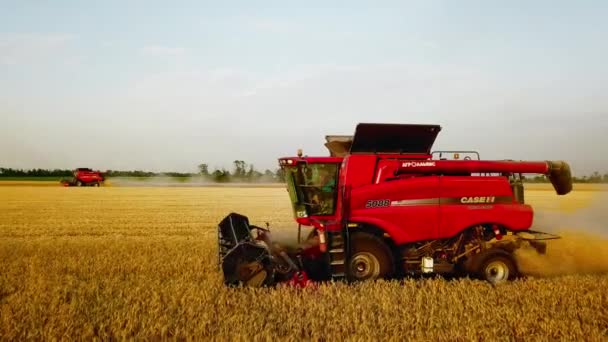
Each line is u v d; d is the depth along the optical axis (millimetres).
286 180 10727
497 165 10219
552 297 7621
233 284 7965
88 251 12078
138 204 30203
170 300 7395
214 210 25938
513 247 10117
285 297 7355
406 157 10250
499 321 6613
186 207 28031
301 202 10398
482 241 9938
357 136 9883
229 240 10258
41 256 11336
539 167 10445
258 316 6590
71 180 60000
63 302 7395
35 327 6340
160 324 6324
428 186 9836
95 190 49188
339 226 9469
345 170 9867
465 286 8172
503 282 8836
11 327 6340
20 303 7230
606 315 6836
